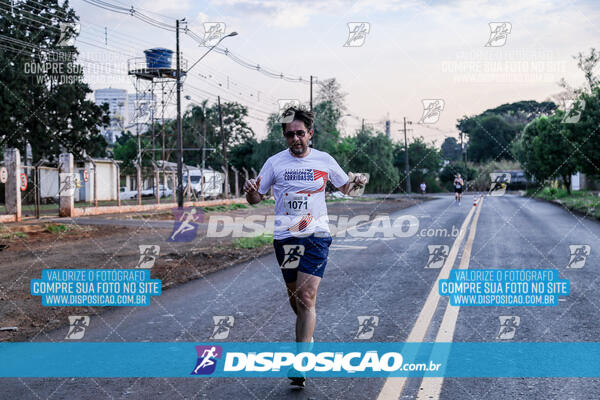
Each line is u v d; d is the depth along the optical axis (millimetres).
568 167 37375
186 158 72875
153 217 23906
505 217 21391
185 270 9070
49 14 34812
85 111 38781
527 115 79562
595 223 17812
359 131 63188
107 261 10234
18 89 34750
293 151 4016
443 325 5215
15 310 6195
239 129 76125
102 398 3496
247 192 4016
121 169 45594
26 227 16562
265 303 6359
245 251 11461
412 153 77625
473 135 79562
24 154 36312
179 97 28000
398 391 3545
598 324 5168
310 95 40750
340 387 3645
